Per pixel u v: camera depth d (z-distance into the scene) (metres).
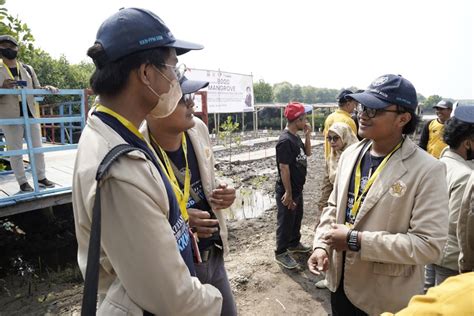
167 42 1.18
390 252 1.81
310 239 5.27
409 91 1.95
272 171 10.96
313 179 10.26
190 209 1.90
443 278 2.66
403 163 1.96
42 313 3.54
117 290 1.14
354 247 1.90
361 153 2.26
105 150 1.09
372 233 1.89
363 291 2.04
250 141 17.75
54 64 18.69
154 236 1.05
